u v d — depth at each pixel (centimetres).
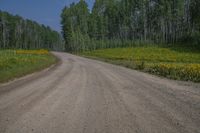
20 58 3148
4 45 11800
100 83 1443
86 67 2734
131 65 3212
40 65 2706
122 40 10812
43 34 17138
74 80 1566
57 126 633
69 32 10712
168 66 2378
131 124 657
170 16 9444
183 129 621
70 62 3694
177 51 6731
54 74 1944
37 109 800
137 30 11169
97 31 11412
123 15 11281
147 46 8831
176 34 9419
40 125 639
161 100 975
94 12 11581
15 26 13312
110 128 622
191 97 1051
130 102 928
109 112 778
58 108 818
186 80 1816
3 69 1944
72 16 11481
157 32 10338
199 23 8750
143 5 10575
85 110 798
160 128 627
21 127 622
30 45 14138
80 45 9650
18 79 1602
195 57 5297
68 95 1048
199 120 703
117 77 1784
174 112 788
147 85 1400
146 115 749
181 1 9425
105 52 7575
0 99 948
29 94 1057
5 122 662
